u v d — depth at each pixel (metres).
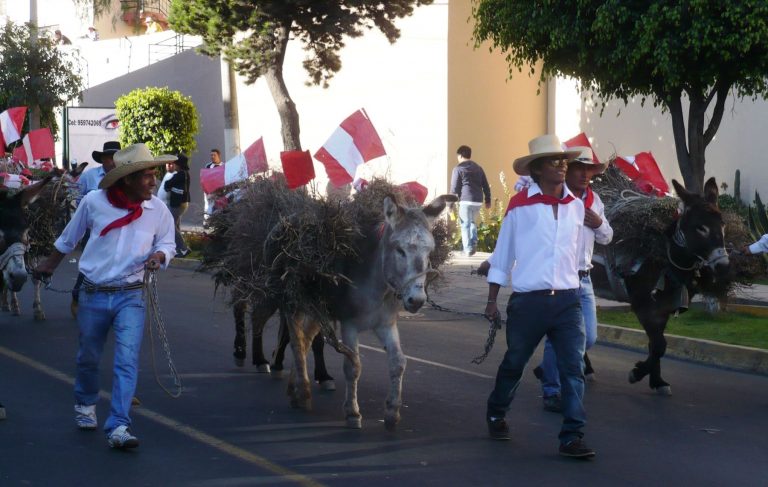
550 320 6.67
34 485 5.94
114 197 6.69
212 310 13.27
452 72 21.75
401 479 6.22
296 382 8.01
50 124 29.50
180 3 18.11
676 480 6.32
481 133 22.23
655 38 12.27
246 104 26.56
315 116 24.31
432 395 8.67
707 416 8.12
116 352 6.73
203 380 9.13
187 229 20.81
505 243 6.83
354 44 23.14
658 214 8.74
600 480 6.28
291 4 18.09
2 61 26.80
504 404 7.10
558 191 6.75
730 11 11.77
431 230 7.12
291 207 7.57
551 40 13.11
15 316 12.50
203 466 6.43
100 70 32.06
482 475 6.34
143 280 6.84
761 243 8.77
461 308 14.05
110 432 6.68
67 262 19.08
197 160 28.97
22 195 8.20
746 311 13.12
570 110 22.52
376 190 7.72
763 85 13.48
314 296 7.36
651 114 20.34
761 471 6.56
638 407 8.41
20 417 7.55
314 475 6.27
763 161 18.48
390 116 22.66
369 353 10.71
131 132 25.11
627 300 9.09
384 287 7.03
